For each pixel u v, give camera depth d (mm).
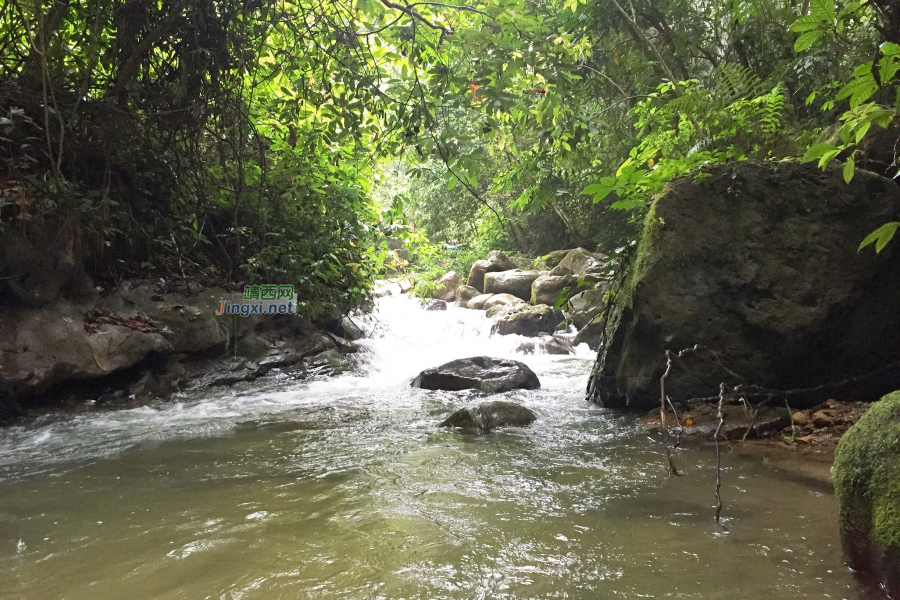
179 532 2770
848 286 4555
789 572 2293
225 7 5812
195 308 6984
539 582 2266
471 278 15766
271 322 7961
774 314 4715
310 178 8344
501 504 3098
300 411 5645
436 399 6211
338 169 8672
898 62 2184
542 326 11445
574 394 6379
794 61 6617
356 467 3803
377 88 5938
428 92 5617
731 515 2869
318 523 2863
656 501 3094
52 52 5879
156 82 6242
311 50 6504
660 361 5125
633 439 4410
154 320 6598
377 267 10297
